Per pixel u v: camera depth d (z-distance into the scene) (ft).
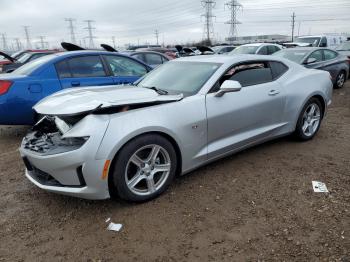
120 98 10.79
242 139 13.34
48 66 18.35
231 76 13.16
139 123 10.18
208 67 13.30
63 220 10.12
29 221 10.14
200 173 13.03
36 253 8.68
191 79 12.97
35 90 17.70
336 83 34.55
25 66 19.75
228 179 12.48
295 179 12.34
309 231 9.13
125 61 21.71
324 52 32.96
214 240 8.91
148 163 10.72
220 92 12.16
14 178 13.33
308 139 16.69
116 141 9.70
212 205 10.66
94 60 20.11
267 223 9.59
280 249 8.46
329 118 21.71
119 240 9.07
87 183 9.66
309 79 16.14
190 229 9.43
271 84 14.48
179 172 11.76
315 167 13.42
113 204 10.89
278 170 13.19
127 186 10.27
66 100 11.17
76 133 9.66
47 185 10.34
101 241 9.06
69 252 8.67
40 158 9.95
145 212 10.37
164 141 10.80
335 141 16.70
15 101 17.19
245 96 13.21
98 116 9.82
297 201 10.75
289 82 15.21
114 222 9.87
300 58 30.55
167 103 11.12
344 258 8.04
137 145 10.16
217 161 14.19
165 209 10.50
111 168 10.02
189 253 8.45
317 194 11.17
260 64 14.49
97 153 9.52
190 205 10.69
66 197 11.53
